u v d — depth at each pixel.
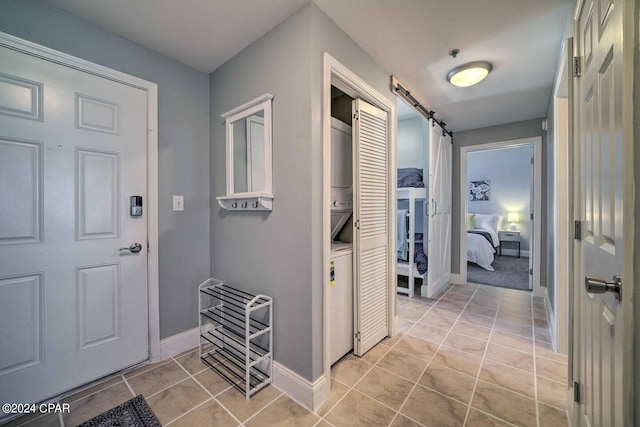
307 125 1.46
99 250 1.67
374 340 2.12
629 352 0.66
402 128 4.21
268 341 1.71
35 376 1.45
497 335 2.31
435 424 1.35
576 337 1.24
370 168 2.06
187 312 2.07
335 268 1.86
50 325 1.50
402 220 3.52
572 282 1.34
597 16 0.93
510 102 2.84
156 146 1.89
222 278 2.07
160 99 1.92
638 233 0.65
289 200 1.56
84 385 1.61
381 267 2.20
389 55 1.97
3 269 1.37
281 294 1.62
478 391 1.60
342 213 2.17
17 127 1.39
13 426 1.34
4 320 1.37
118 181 1.74
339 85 1.79
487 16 1.58
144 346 1.85
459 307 2.97
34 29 1.43
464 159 3.89
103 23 1.61
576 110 1.24
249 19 1.58
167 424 1.35
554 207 2.24
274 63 1.64
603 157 0.86
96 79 1.64
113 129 1.71
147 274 1.86
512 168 6.14
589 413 1.03
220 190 2.09
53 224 1.51
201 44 1.81
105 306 1.69
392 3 1.47
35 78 1.44
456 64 2.09
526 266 5.04
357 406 1.48
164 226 1.94
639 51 0.63
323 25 1.53
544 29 1.68
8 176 1.38
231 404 1.49
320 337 1.52
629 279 0.66
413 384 1.66
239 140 1.90
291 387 1.55
